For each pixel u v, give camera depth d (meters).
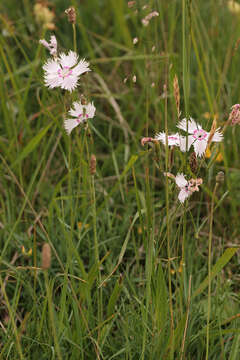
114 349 0.99
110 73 1.41
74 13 0.93
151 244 0.94
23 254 1.06
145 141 0.93
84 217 1.10
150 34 1.24
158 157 0.94
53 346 0.99
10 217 1.12
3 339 1.01
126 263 1.10
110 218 1.16
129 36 1.33
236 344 0.95
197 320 1.02
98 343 0.98
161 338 0.97
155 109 1.20
